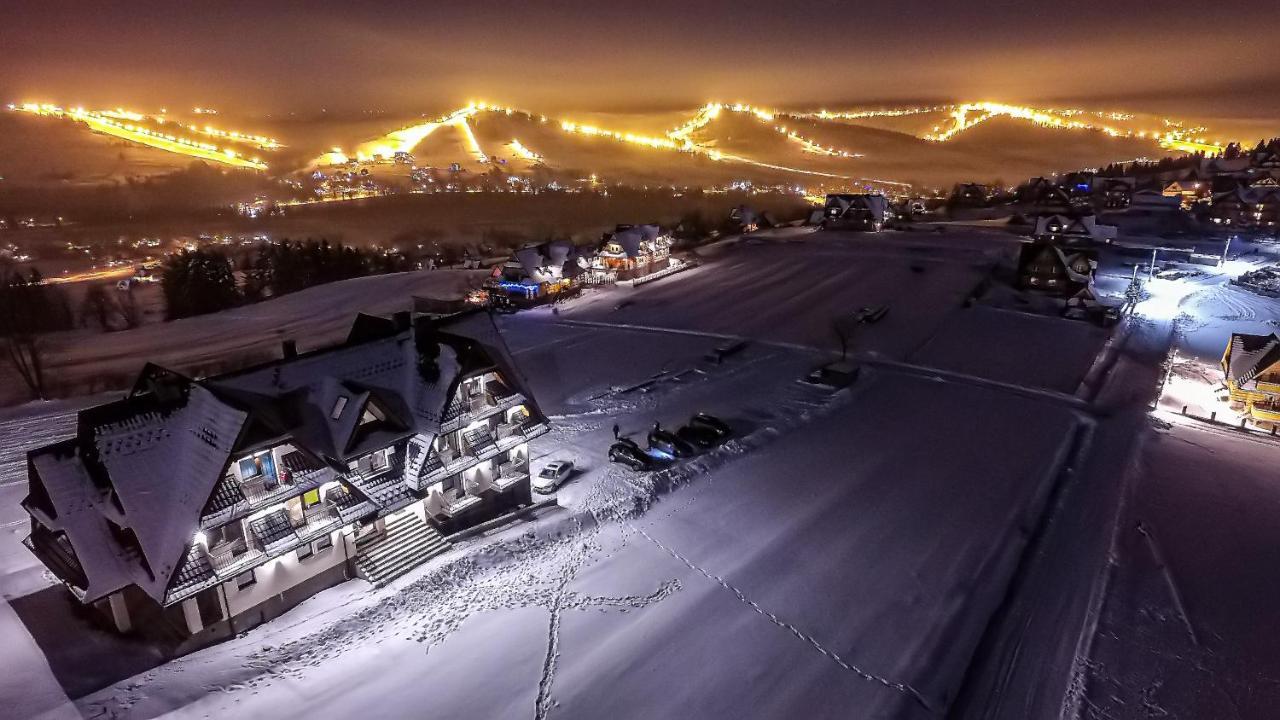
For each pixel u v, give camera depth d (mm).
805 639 26312
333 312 90812
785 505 36531
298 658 24891
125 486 24844
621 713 22453
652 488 38125
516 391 36625
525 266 90938
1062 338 66438
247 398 27906
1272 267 89438
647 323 75000
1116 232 111750
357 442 29859
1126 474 39750
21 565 30422
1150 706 23234
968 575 30406
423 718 22062
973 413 49250
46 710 21797
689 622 27156
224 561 25500
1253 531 33969
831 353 63406
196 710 22000
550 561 31359
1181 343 64562
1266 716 22812
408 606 28031
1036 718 22672
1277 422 46750
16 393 60125
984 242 111312
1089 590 29375
